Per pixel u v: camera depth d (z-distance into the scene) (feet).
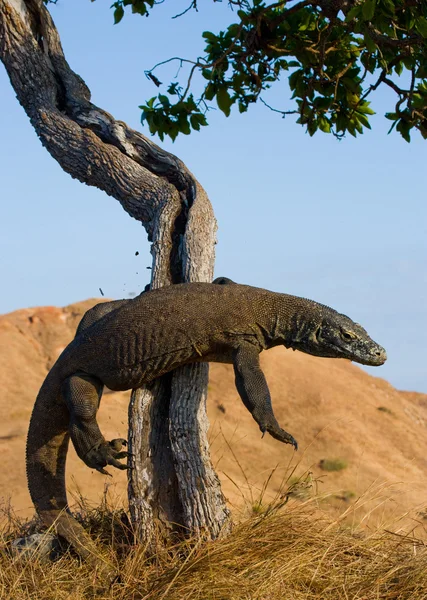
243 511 45.14
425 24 49.11
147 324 41.19
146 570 38.42
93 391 41.86
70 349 42.96
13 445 114.73
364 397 163.53
